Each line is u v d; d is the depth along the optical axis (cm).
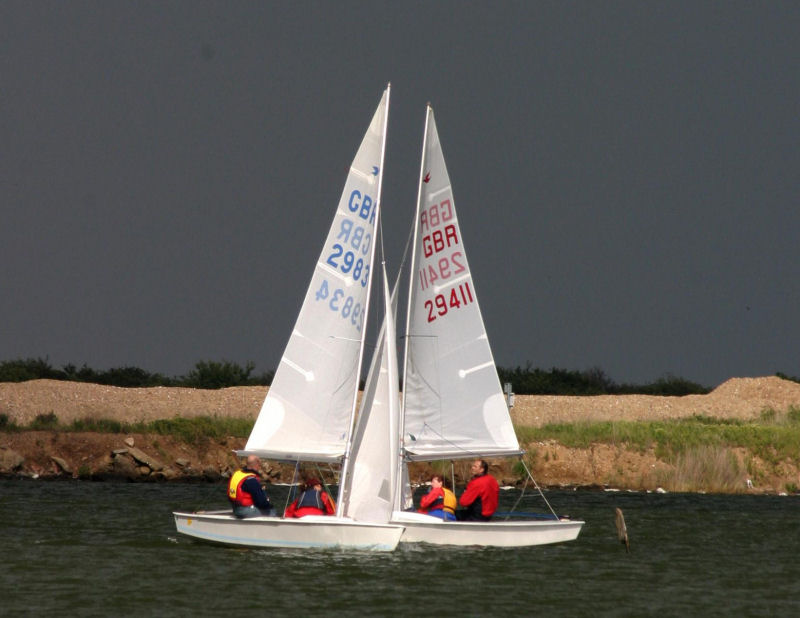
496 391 10238
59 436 15638
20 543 9325
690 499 14412
